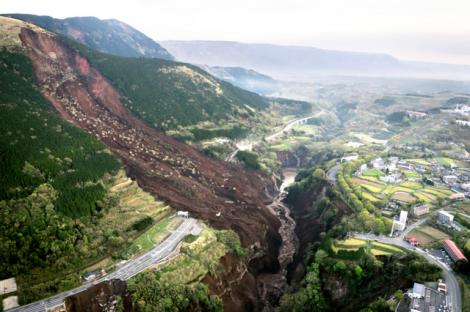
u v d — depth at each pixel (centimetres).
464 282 11800
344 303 13200
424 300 10975
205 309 13225
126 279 12756
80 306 11469
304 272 15962
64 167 16238
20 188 13825
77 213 14512
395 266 13038
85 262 13238
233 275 15512
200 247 15350
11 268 11662
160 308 12150
